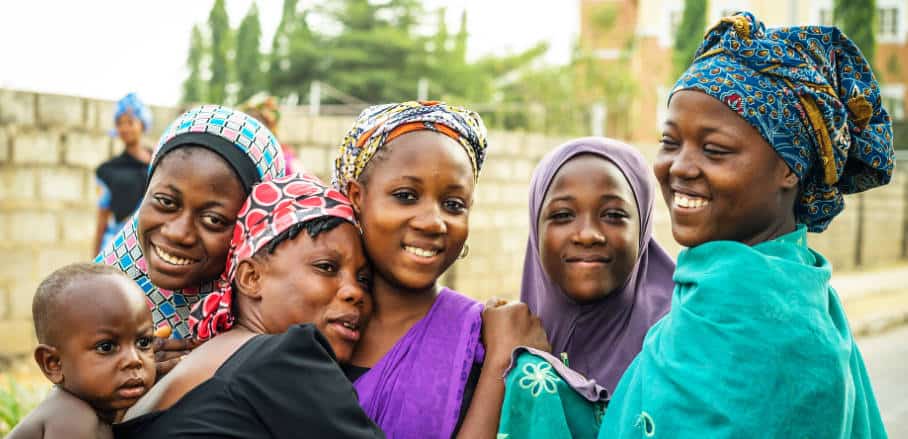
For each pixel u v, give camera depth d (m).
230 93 32.53
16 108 7.22
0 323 7.13
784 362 1.66
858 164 2.00
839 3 20.12
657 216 11.92
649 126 22.52
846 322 1.87
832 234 15.70
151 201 2.23
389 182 2.09
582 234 2.29
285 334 1.84
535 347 2.18
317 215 2.05
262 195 2.10
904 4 26.70
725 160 1.82
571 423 2.06
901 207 17.91
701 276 1.81
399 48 30.08
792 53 1.83
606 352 2.50
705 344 1.73
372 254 2.13
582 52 20.91
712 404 1.68
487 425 2.04
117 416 1.96
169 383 1.86
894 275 15.22
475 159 2.24
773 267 1.74
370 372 2.15
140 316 1.86
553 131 18.44
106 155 7.79
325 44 31.33
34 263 7.35
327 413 1.77
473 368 2.16
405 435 2.05
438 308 2.23
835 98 1.84
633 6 24.38
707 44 1.94
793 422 1.64
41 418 1.78
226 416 1.74
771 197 1.84
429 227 2.06
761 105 1.80
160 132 7.93
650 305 2.56
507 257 10.17
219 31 32.91
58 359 1.81
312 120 8.66
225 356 1.87
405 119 2.11
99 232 6.79
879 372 7.97
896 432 5.92
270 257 2.05
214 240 2.22
